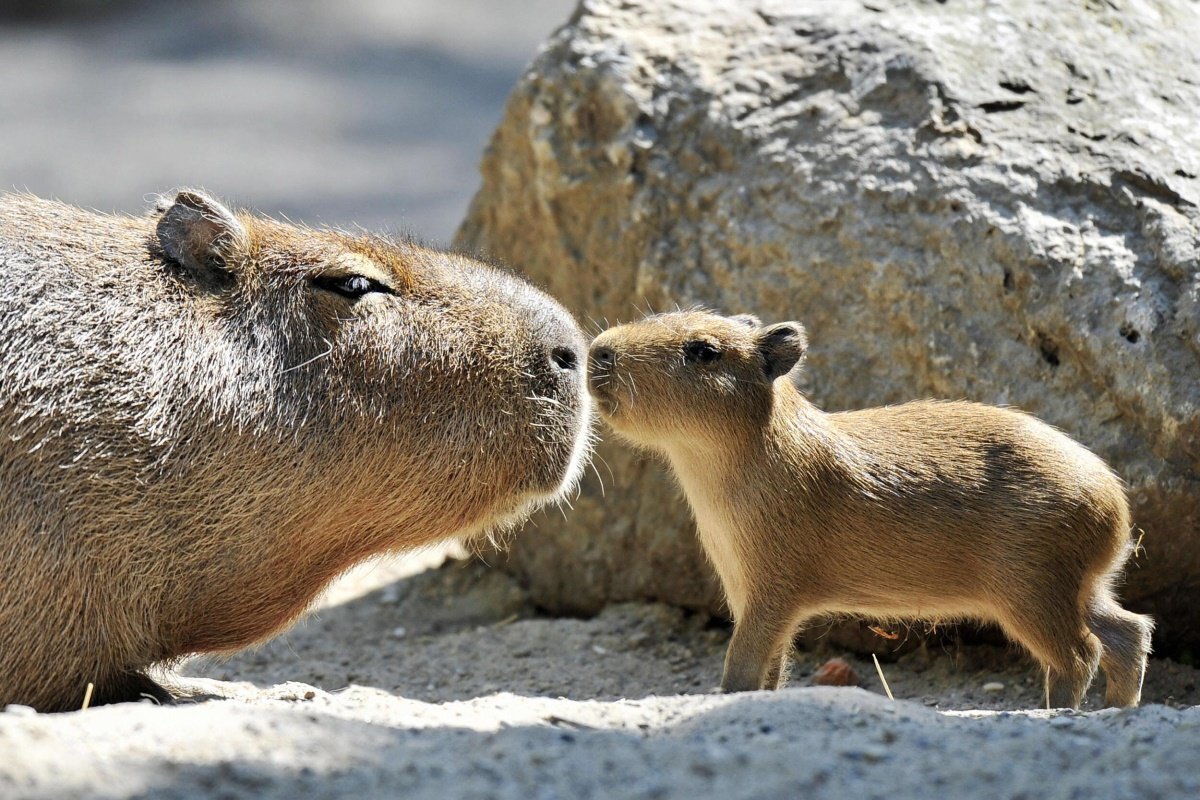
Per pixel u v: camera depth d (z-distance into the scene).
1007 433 9.62
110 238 9.63
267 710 7.59
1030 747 6.91
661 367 9.70
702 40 12.94
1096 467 9.53
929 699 10.98
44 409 8.88
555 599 13.62
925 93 11.90
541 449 9.88
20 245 9.26
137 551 9.12
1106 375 10.56
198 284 9.58
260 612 9.75
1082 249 10.91
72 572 8.93
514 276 10.45
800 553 9.70
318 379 9.51
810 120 12.20
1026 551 9.30
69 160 34.94
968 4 12.79
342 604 14.18
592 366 9.93
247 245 9.70
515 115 13.39
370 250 10.00
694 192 12.36
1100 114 11.75
